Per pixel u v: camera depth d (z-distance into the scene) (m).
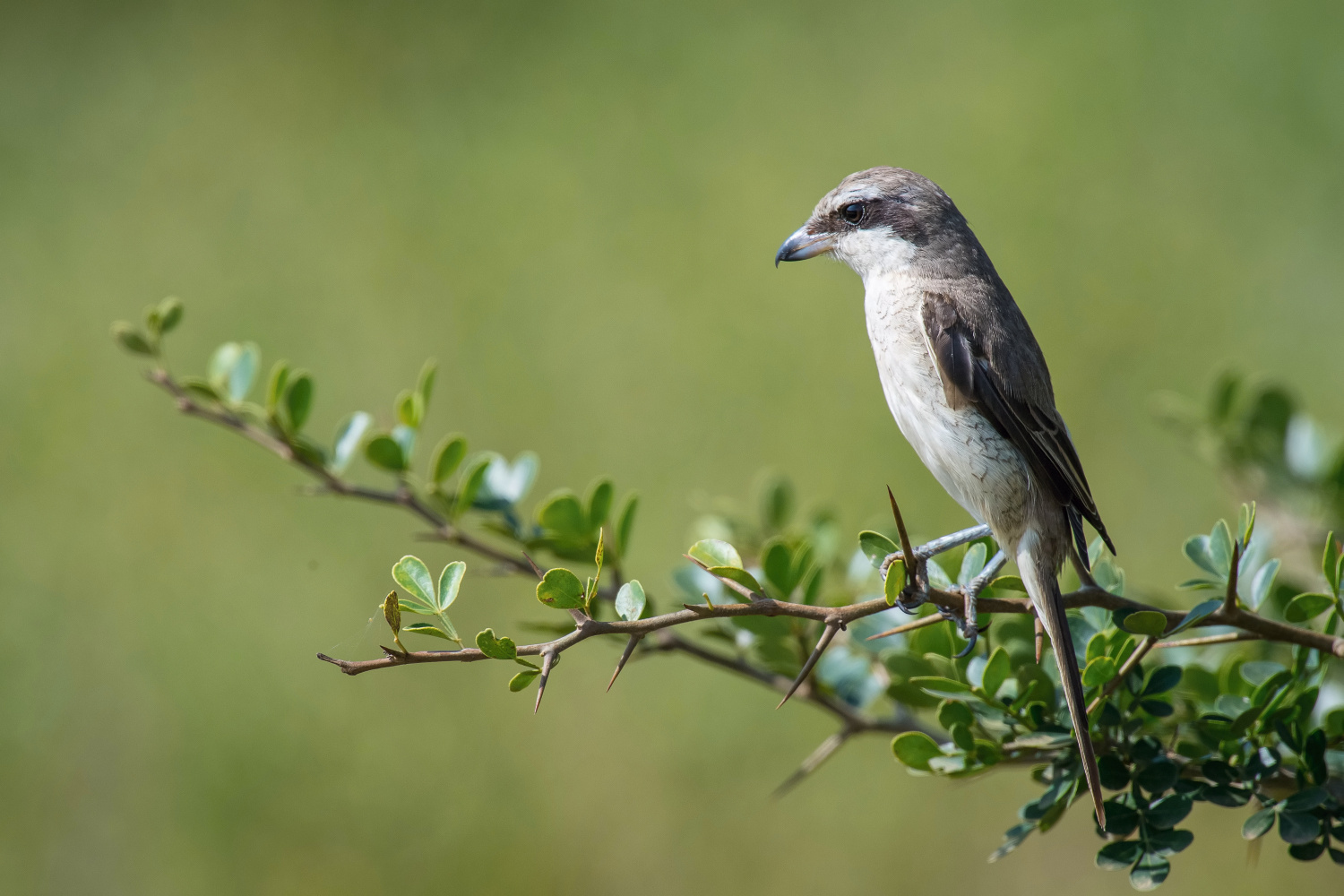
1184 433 7.81
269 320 13.88
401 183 15.64
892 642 5.55
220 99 17.06
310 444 5.88
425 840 10.16
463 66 17.23
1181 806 4.23
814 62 16.44
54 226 15.19
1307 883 9.11
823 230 6.68
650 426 12.69
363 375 13.41
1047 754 4.74
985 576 5.05
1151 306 12.90
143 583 11.66
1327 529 7.09
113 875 10.08
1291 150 14.01
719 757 10.36
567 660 10.80
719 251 14.22
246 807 10.36
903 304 6.23
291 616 11.38
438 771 10.49
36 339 13.81
